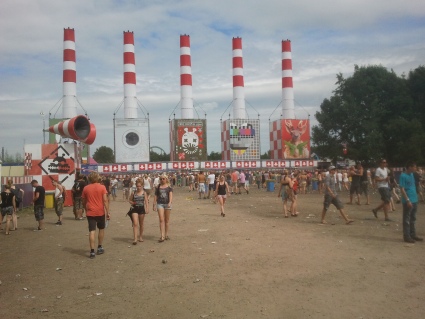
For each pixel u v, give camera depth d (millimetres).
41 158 21047
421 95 49875
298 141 61844
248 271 6840
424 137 42875
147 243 9875
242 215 15133
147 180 23203
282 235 10273
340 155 51531
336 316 4746
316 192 28891
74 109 61500
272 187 32281
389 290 5617
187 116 66000
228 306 5191
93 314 5086
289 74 68750
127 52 63750
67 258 8469
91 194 8562
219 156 103250
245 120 62438
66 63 61469
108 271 7250
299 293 5598
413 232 9062
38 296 5895
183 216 15289
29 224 14297
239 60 68562
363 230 10672
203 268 7164
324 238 9664
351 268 6828
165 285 6223
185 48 66438
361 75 50719
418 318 4629
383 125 48938
